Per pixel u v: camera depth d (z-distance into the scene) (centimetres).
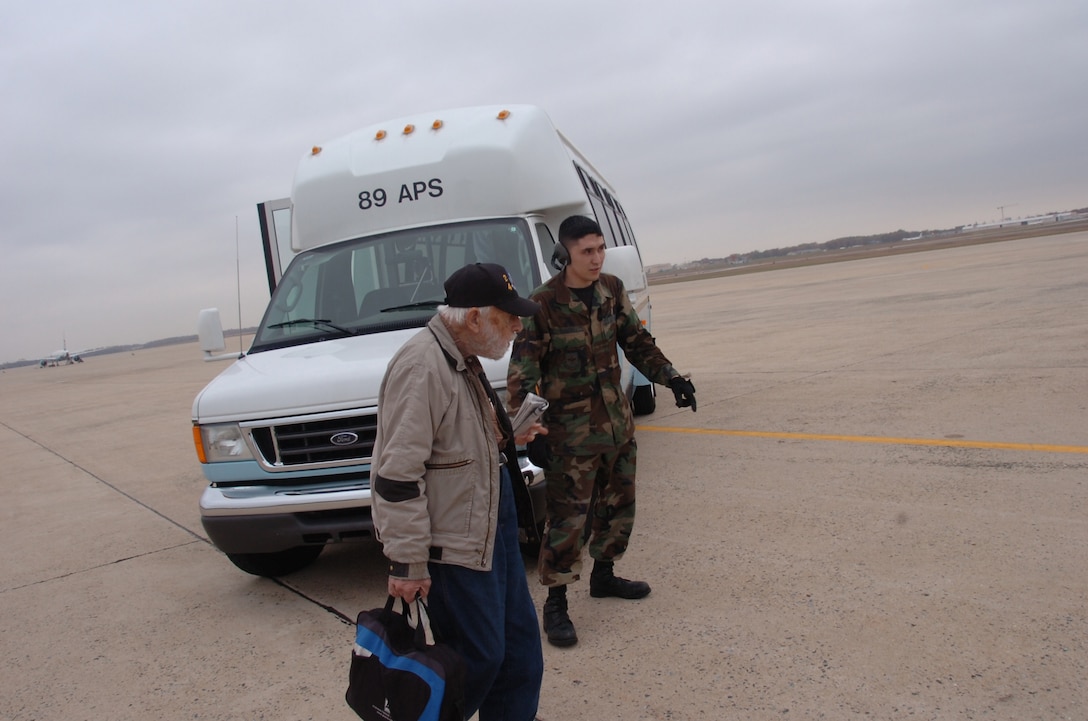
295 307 550
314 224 599
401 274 544
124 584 540
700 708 303
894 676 307
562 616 371
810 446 646
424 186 571
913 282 2447
